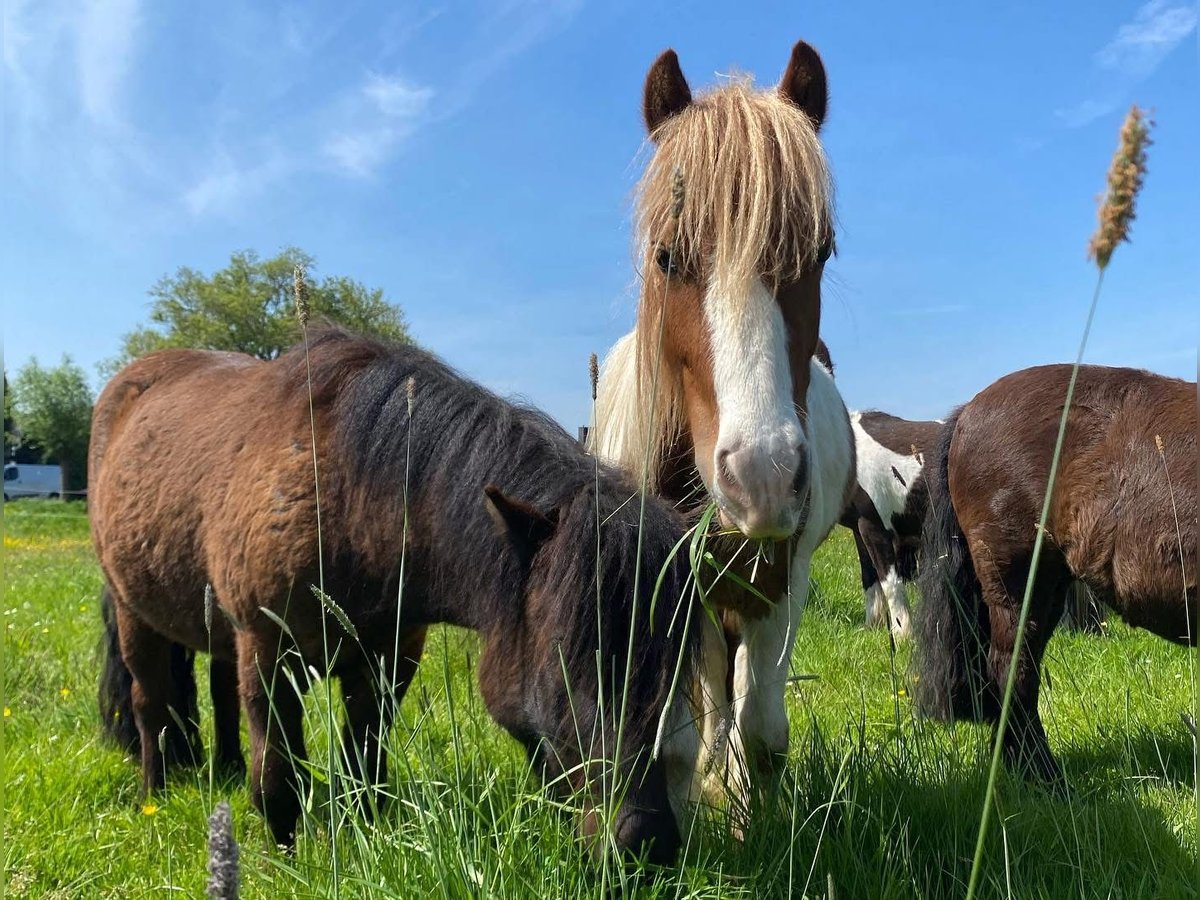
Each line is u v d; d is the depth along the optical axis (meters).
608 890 1.87
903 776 2.64
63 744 3.86
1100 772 3.53
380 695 2.61
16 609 6.97
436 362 2.86
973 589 4.04
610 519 2.05
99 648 4.05
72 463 50.72
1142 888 2.21
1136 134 1.11
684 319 2.47
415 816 2.16
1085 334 1.24
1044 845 2.47
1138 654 5.39
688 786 2.00
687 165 2.42
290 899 2.06
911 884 2.18
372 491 2.62
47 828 2.91
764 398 2.21
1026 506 3.76
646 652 1.91
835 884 2.19
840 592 8.56
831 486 3.20
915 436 7.05
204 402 3.39
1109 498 3.50
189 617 3.19
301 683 2.75
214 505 2.91
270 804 2.73
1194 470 3.26
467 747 2.84
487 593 2.26
